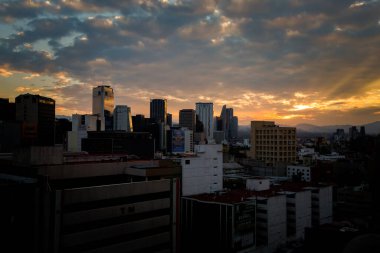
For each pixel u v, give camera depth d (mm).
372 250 24953
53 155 75562
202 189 144125
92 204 65688
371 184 110500
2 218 57562
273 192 133625
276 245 121250
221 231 109688
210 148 149250
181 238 120500
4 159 82875
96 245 65875
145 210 74188
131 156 105625
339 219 158250
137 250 72312
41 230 61250
